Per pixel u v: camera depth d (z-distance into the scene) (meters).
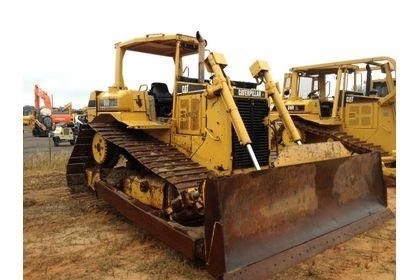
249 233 3.76
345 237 4.57
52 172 10.16
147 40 6.09
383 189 5.63
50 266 4.33
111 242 5.04
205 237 3.65
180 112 5.86
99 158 6.79
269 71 5.76
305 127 10.61
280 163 4.56
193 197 4.52
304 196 4.41
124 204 5.50
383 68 10.05
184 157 5.62
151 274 4.11
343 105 10.59
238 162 5.18
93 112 7.31
